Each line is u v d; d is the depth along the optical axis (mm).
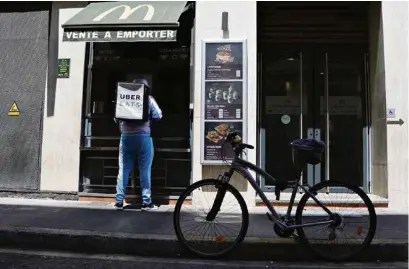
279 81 7980
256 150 7480
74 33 6727
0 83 7879
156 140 7371
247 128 7020
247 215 4883
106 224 5703
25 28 7867
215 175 7035
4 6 7961
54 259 4812
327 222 4781
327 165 7812
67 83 7602
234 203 4941
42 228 5430
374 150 7613
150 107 6551
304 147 4820
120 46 7613
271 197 6875
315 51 7965
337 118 7918
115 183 7445
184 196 4973
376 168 7520
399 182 6996
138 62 7574
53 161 7566
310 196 4793
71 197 7480
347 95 7930
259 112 7918
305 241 4770
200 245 4961
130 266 4602
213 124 7008
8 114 7801
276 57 7977
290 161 7863
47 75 7684
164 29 6555
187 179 7273
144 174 6629
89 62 7625
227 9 7195
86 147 7418
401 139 7031
